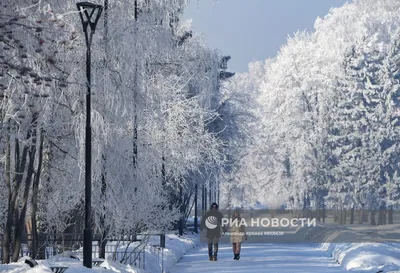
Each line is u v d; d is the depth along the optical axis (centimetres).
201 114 5841
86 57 3284
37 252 3559
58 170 3784
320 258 5422
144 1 3891
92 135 3566
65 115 3497
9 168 3312
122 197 3694
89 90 3130
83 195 3762
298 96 14888
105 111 3553
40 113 3188
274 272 4162
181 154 5716
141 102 3691
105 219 3688
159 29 3762
